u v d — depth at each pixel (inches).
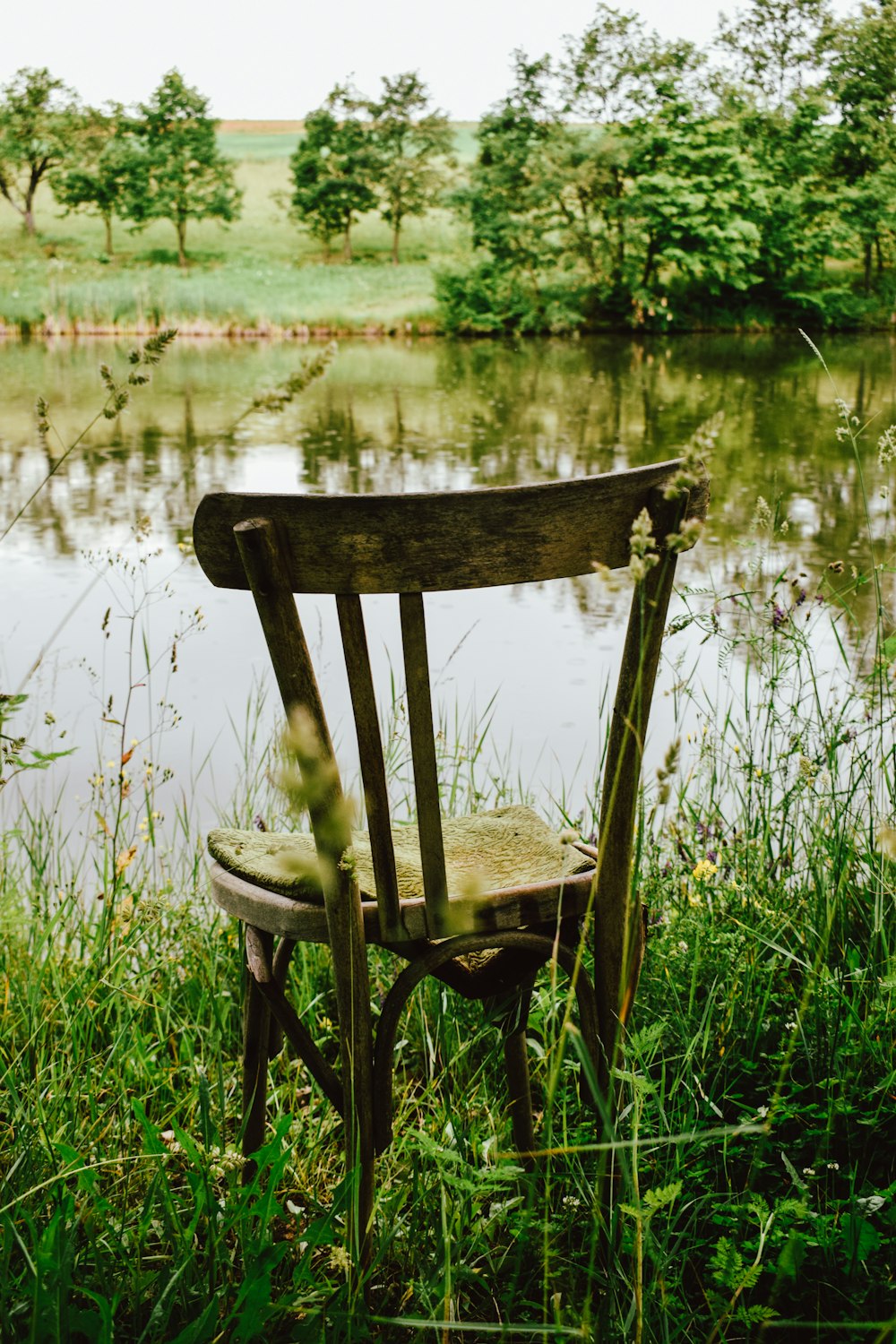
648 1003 80.1
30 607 245.3
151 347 62.6
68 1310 52.5
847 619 194.9
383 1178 71.6
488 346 1085.8
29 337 1111.0
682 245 1232.8
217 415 576.7
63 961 97.0
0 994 90.7
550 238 1294.3
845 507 340.5
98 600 250.7
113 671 200.8
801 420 530.0
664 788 45.0
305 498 53.0
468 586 54.9
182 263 1478.8
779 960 83.8
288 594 54.1
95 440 493.4
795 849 94.9
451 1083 83.4
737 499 356.2
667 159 1232.8
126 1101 75.4
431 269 1370.6
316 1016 92.6
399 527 53.6
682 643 189.8
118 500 364.8
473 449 470.3
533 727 171.9
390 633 219.9
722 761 109.8
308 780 54.6
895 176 1272.1
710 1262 53.5
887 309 1261.1
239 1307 55.9
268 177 1947.6
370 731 56.2
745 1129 48.4
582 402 623.8
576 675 199.9
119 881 100.2
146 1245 64.8
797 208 1266.0
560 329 1194.0
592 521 56.3
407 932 59.5
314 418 569.0
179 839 130.6
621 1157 58.3
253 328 1167.6
